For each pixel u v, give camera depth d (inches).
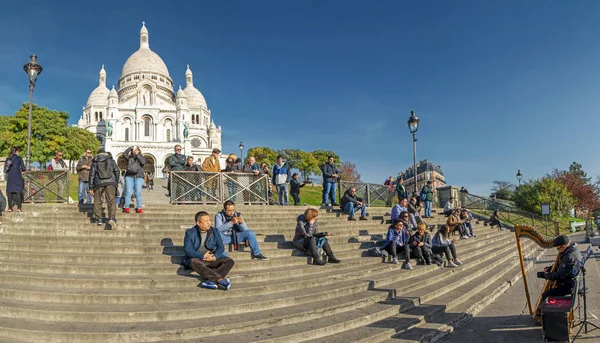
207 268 251.8
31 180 454.6
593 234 815.7
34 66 559.8
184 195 481.7
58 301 226.8
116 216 387.2
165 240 330.3
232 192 509.7
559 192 1199.6
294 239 349.7
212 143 3629.4
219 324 206.1
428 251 389.1
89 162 472.7
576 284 230.8
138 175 413.4
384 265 354.0
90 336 189.9
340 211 556.1
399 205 504.7
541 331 249.6
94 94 3688.5
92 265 273.6
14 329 194.9
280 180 567.5
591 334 239.9
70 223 360.5
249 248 334.3
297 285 273.4
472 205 1008.9
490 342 234.4
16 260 288.0
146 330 195.6
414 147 682.2
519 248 270.4
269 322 217.8
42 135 1866.4
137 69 3595.0
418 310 270.4
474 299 320.5
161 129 3221.0
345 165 3016.7
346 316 239.3
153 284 248.2
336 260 338.6
